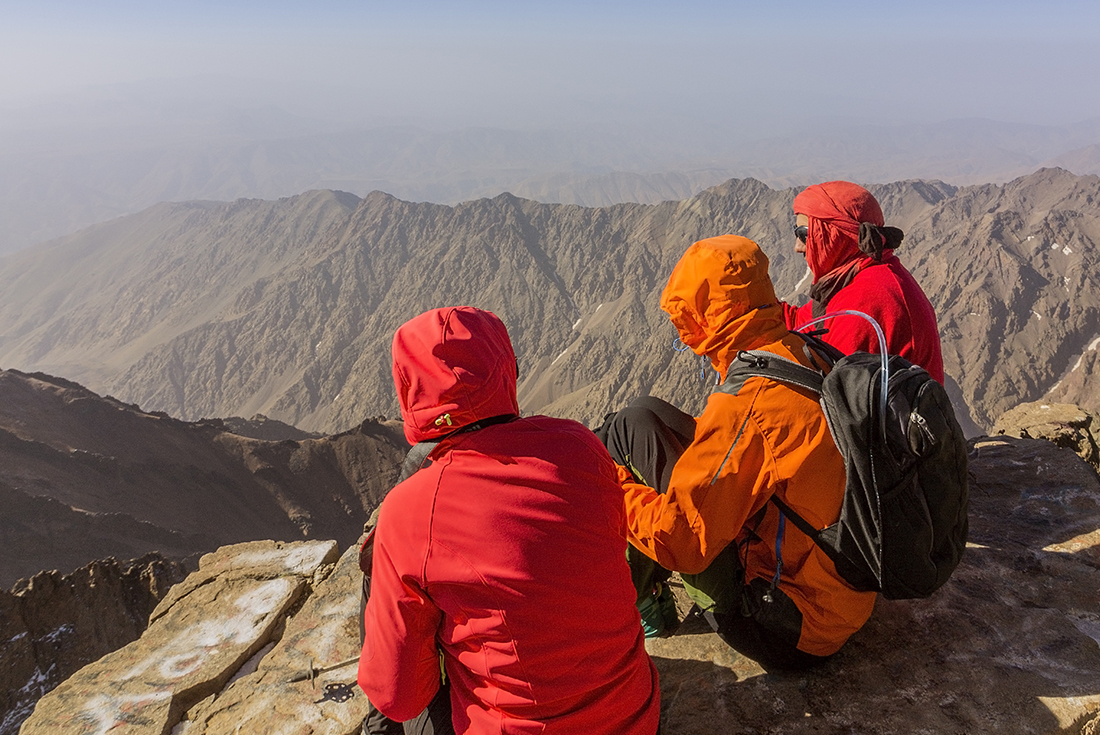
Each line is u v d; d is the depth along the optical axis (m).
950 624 3.52
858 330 4.14
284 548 5.46
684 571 2.87
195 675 4.18
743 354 2.82
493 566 2.05
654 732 2.40
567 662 2.11
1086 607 3.60
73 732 3.85
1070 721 2.90
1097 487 4.76
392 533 2.18
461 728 2.27
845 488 2.63
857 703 3.10
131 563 52.81
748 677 3.32
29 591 45.44
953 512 2.61
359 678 2.33
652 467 3.22
